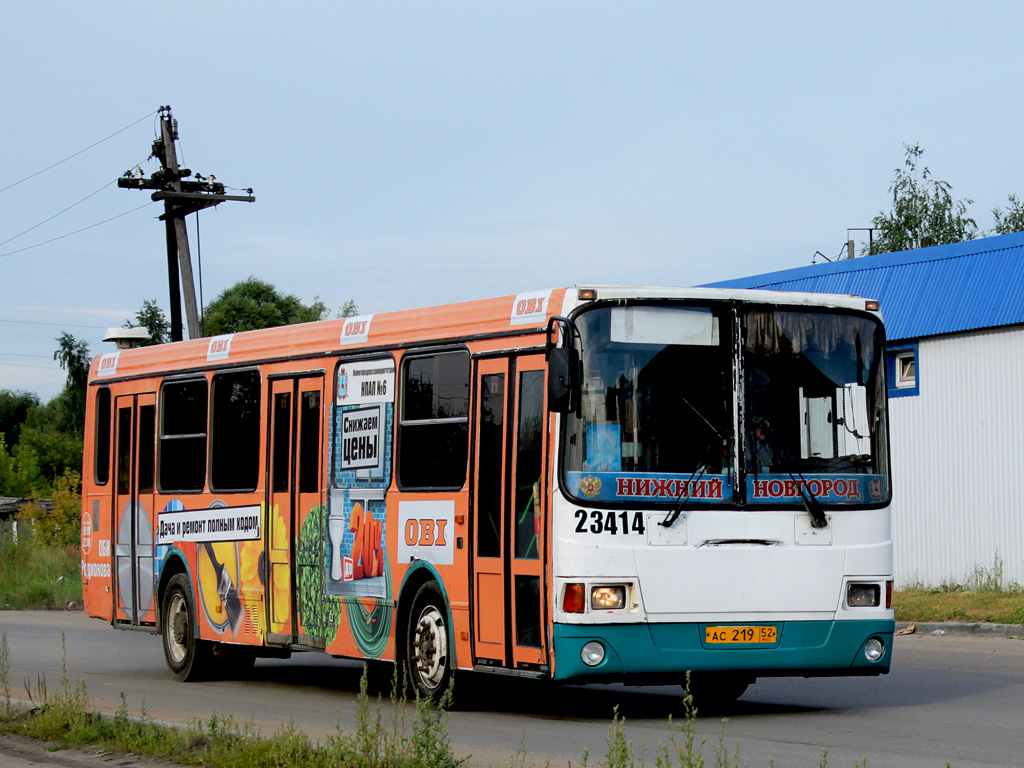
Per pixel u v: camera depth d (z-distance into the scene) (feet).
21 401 453.58
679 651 38.75
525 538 40.06
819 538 40.45
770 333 40.81
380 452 47.24
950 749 35.14
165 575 59.88
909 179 193.67
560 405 37.58
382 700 49.62
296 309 292.81
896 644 68.64
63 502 163.84
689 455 39.55
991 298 85.71
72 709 41.55
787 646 39.75
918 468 90.53
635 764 32.81
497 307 42.65
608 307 39.60
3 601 123.44
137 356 63.05
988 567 85.61
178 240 135.44
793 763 32.89
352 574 48.19
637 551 38.68
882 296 93.76
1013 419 84.33
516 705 46.60
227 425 56.08
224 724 36.81
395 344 47.06
